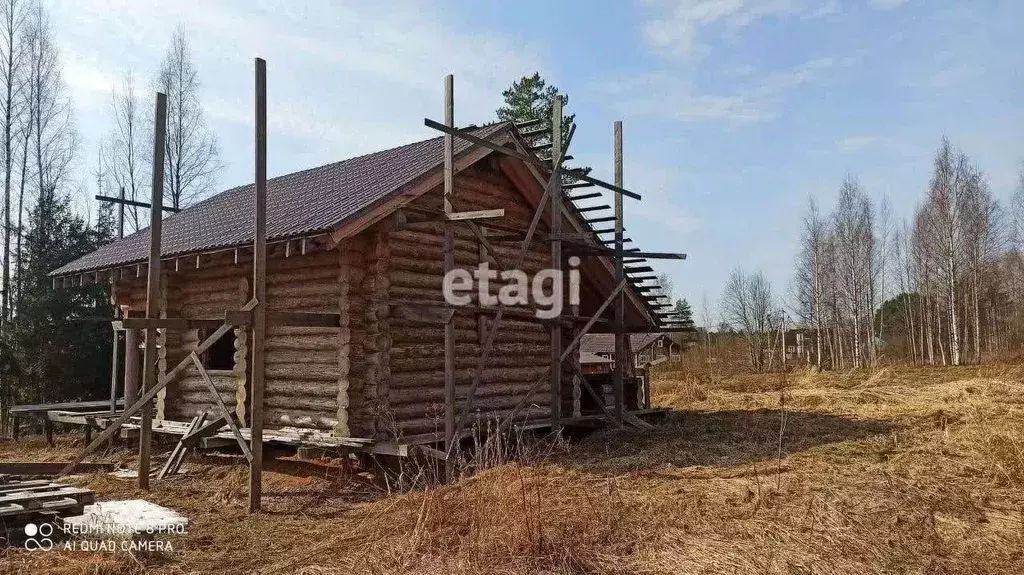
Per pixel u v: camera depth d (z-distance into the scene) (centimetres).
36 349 2155
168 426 1223
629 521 684
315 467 1071
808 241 5022
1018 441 1000
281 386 1116
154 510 763
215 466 1113
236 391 1180
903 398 1839
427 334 1142
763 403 1927
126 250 1455
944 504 755
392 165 1295
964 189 4178
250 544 704
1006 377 2242
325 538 718
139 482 955
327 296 1076
